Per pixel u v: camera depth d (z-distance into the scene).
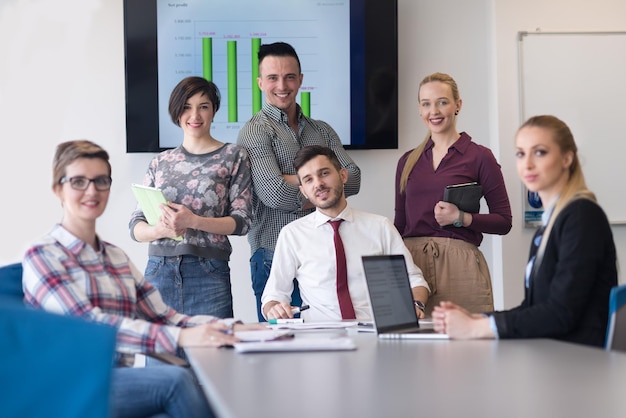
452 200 3.74
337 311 3.42
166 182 3.74
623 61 4.86
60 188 2.52
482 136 4.95
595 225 2.34
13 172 4.80
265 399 1.46
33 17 4.81
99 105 4.84
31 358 1.43
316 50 4.84
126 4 4.77
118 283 2.59
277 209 4.03
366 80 4.84
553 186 2.47
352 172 4.19
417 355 2.03
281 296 3.50
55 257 2.44
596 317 2.34
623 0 4.87
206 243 3.68
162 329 2.37
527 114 4.83
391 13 4.84
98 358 1.43
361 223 3.53
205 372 1.80
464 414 1.33
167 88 4.79
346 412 1.34
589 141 4.87
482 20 4.95
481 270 3.84
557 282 2.33
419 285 3.51
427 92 3.93
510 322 2.32
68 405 1.42
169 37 4.79
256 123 4.08
